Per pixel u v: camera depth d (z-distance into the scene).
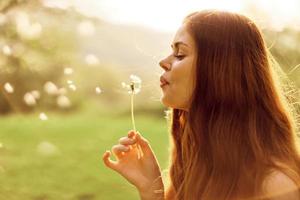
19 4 6.58
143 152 2.82
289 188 2.22
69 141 12.77
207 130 2.47
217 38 2.48
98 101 18.81
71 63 6.84
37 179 8.57
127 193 8.05
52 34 6.95
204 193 2.43
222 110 2.46
